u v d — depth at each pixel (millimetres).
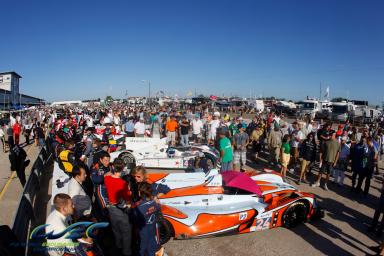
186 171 10961
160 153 11062
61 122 17297
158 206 4551
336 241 5957
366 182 8695
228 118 16938
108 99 74438
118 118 20703
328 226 6652
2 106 35250
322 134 10805
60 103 74562
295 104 47781
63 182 7277
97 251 4770
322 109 40250
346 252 5535
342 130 13844
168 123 14516
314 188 9469
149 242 4445
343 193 9070
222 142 9031
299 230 6422
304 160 9734
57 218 4066
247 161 13086
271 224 6289
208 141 14281
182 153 11023
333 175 10188
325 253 5480
